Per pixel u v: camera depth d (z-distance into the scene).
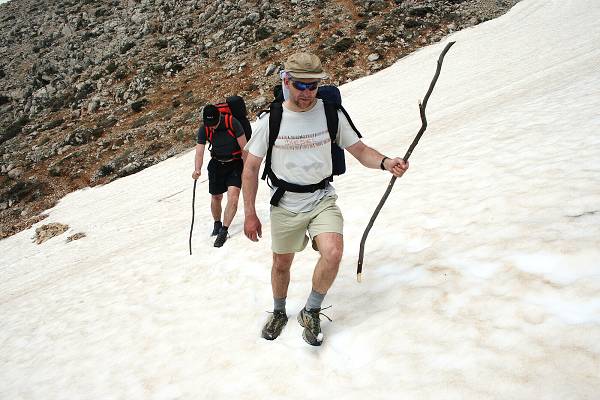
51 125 36.44
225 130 6.93
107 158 29.39
